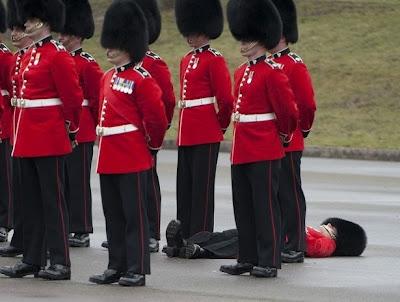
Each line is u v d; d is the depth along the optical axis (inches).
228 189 1856.5
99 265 1194.0
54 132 1093.1
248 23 1129.4
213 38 1314.0
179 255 1256.8
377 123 2716.5
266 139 1125.1
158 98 1061.8
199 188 1301.7
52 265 1100.5
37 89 1091.3
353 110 2819.9
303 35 3307.1
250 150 1124.5
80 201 1332.4
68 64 1088.2
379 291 1059.9
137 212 1066.7
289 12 1258.6
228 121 1304.1
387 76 3002.0
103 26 1079.0
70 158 1333.7
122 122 1067.3
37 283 1079.0
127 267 1072.2
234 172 1143.6
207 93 1298.0
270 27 1130.0
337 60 3132.4
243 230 1142.3
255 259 1144.2
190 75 1301.7
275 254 1129.4
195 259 1247.5
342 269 1186.6
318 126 2679.6
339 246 1272.1
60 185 1100.5
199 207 1304.1
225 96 1288.1
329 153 2427.4
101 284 1077.1
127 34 1067.9
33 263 1111.0
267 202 1125.7
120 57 1071.6
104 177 1079.6
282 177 1242.0
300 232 1237.7
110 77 1081.4
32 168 1104.8
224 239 1261.1
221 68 1290.6
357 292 1054.4
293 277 1134.4
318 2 3526.1
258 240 1131.3
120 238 1081.4
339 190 1871.3
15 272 1107.9
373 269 1189.7
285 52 1256.8
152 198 1301.7
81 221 1330.0
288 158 1242.6
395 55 3152.1
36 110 1091.9
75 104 1091.9
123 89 1066.7
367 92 2915.8
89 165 1344.7
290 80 1245.1
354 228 1277.1
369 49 3203.7
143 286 1069.1
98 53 3304.6
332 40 3265.3
